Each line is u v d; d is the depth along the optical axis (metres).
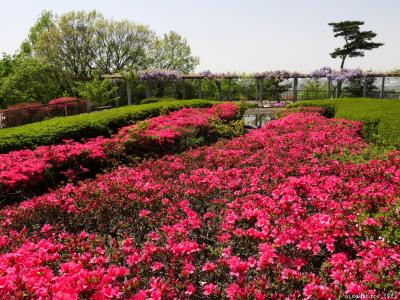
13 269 2.45
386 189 3.87
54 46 28.31
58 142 8.16
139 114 12.22
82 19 29.88
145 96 32.41
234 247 2.89
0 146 6.96
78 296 2.18
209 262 2.63
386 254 2.42
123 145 7.61
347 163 4.87
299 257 2.61
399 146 6.57
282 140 6.50
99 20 30.66
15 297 2.15
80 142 8.83
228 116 13.23
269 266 2.46
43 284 2.30
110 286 2.21
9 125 14.41
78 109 19.28
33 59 25.19
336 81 30.05
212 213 3.37
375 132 8.42
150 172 5.07
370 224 2.81
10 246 3.16
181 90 35.34
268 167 4.66
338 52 39.56
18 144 7.25
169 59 36.47
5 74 26.77
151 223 3.42
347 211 3.17
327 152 5.51
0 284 2.24
